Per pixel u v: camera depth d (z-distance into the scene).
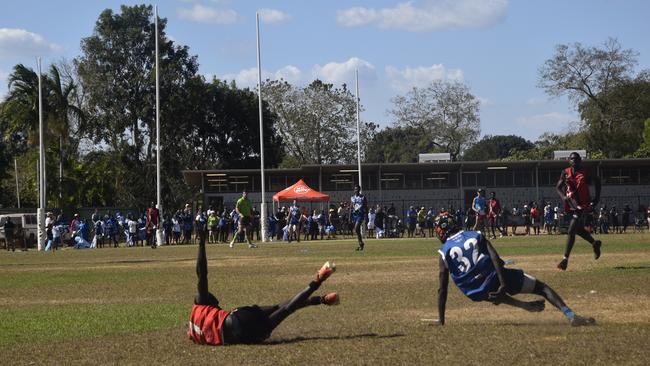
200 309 9.55
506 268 9.77
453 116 99.62
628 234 45.00
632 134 86.12
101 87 78.94
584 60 86.06
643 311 11.34
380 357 8.41
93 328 11.43
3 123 68.94
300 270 21.56
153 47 80.75
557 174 64.19
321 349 8.96
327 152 96.94
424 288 15.60
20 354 9.41
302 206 63.22
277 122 96.75
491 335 9.52
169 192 81.06
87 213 68.00
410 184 64.25
